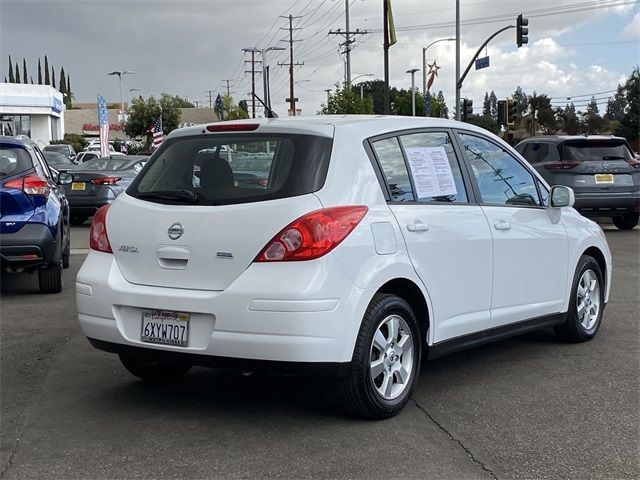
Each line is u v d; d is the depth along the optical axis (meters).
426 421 4.58
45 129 51.31
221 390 5.21
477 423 4.55
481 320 5.32
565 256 6.22
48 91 50.81
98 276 4.64
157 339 4.40
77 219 17.34
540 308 5.95
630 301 8.32
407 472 3.85
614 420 4.62
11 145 8.30
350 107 43.56
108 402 4.94
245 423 4.54
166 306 4.35
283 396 5.06
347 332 4.20
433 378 5.52
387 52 29.75
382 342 4.50
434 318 4.89
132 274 4.58
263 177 4.43
